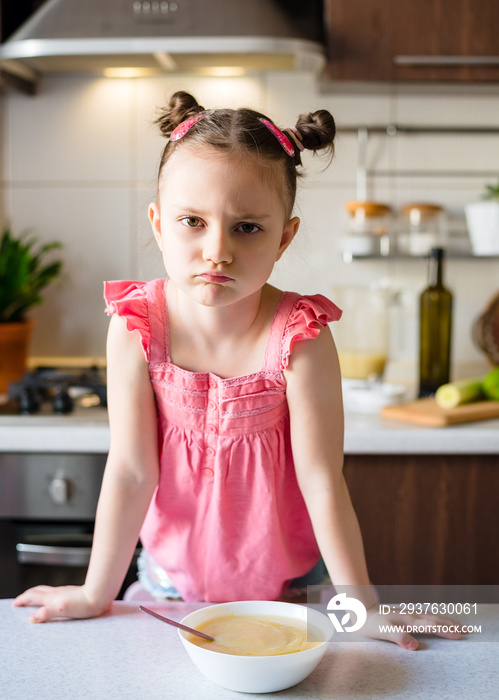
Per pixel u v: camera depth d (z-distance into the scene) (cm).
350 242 205
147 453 87
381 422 167
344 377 197
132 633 75
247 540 90
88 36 179
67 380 185
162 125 84
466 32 182
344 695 62
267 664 61
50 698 61
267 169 72
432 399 185
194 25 178
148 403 87
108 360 88
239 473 87
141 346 85
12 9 192
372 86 199
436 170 216
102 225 219
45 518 163
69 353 223
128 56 189
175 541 93
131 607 83
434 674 66
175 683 64
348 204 206
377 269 218
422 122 214
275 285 138
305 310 84
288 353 82
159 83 214
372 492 164
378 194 216
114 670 66
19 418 164
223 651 65
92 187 218
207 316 83
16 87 204
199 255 70
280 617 73
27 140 217
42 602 80
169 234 72
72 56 188
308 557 97
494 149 215
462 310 221
